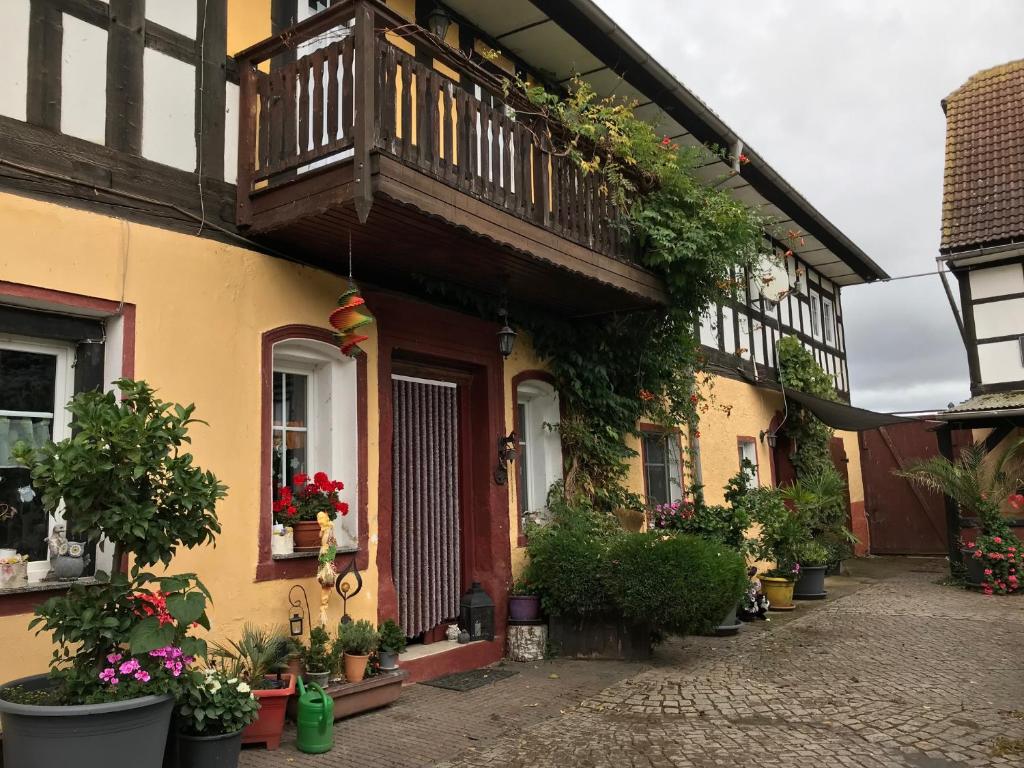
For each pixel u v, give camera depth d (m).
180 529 3.75
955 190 14.38
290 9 6.14
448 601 7.36
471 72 6.11
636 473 10.23
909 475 13.41
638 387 9.45
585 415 8.91
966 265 13.79
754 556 10.51
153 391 3.85
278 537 5.59
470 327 7.53
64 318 4.59
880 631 8.72
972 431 14.88
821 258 16.94
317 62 5.26
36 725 3.28
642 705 5.82
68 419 4.66
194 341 5.10
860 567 15.81
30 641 4.10
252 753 4.73
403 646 6.01
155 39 5.10
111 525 3.52
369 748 4.86
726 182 12.41
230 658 4.87
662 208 8.03
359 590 5.92
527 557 7.92
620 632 7.42
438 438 7.43
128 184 4.84
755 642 8.25
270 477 5.50
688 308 8.61
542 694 6.15
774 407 14.95
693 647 8.02
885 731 5.12
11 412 4.43
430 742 4.98
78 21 4.68
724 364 12.92
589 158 7.51
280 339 5.68
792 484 14.47
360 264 6.32
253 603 5.27
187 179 5.19
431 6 7.77
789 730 5.19
